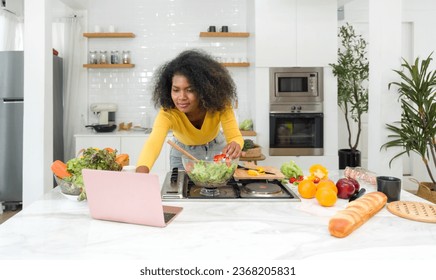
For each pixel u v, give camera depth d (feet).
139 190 3.44
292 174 5.47
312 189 4.57
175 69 5.36
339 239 3.17
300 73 13.38
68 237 3.22
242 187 4.99
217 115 6.25
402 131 9.22
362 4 14.94
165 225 3.52
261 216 3.84
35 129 9.74
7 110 12.69
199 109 5.97
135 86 15.37
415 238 3.19
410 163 15.37
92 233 3.33
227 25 15.39
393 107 9.39
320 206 4.23
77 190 4.27
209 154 7.21
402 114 9.50
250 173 5.23
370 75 9.85
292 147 13.56
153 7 15.23
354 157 13.65
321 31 13.34
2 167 12.81
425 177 15.25
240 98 15.39
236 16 15.39
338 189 4.62
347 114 14.96
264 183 5.08
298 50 13.34
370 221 3.67
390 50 9.26
